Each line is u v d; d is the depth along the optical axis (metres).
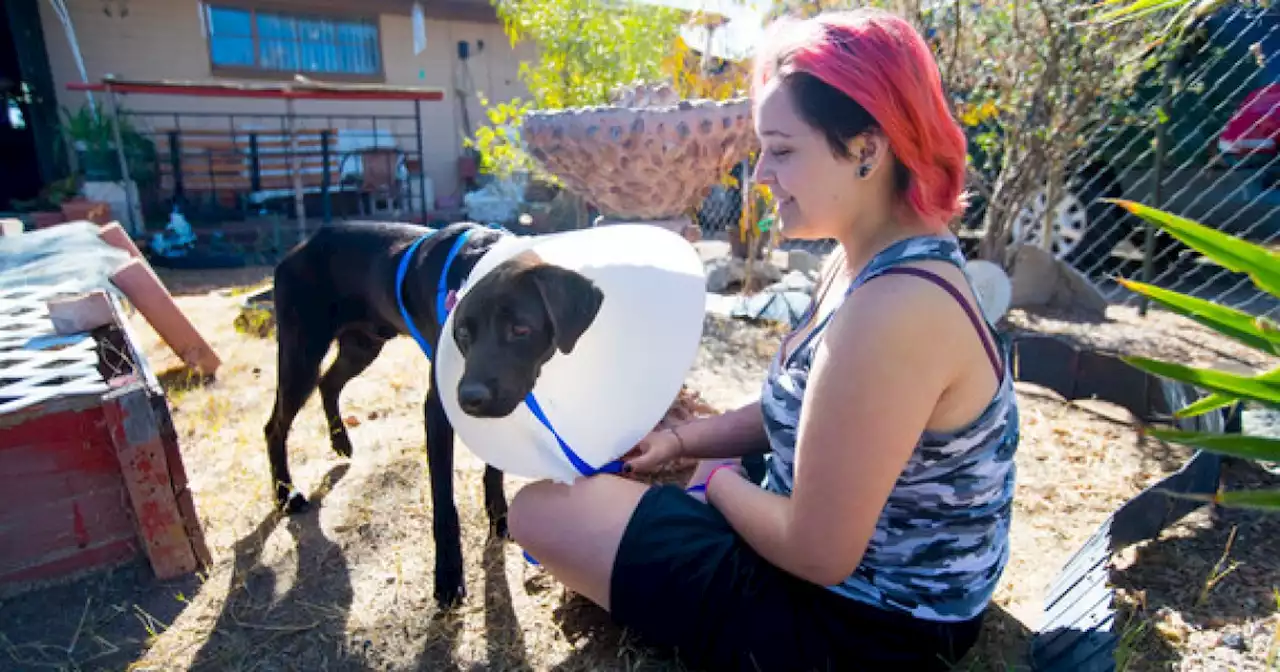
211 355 4.10
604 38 5.51
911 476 1.46
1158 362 1.31
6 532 2.15
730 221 7.38
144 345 4.73
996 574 1.61
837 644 1.57
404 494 2.76
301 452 3.12
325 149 9.18
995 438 1.44
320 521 2.60
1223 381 1.27
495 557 2.35
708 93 5.06
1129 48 4.21
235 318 5.27
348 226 2.63
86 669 1.93
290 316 2.63
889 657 1.58
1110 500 2.54
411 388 3.86
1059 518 2.45
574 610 2.08
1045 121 4.43
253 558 2.39
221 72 10.23
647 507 1.67
